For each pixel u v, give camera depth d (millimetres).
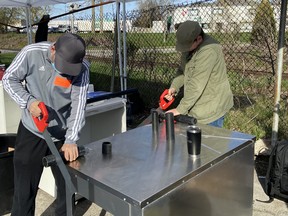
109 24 6125
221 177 1544
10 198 2500
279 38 2898
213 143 1684
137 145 1687
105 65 6254
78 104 1762
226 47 4438
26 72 1739
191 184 1350
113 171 1373
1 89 2996
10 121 3111
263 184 2889
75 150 1516
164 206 1227
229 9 4289
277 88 3010
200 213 1440
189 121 1961
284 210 2496
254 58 4410
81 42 1557
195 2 4418
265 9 4008
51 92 1766
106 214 2494
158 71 5070
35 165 1861
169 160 1471
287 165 2486
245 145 1691
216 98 2268
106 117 3041
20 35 16969
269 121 4070
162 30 4977
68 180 1354
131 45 5367
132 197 1150
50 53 1664
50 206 2605
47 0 4973
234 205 1686
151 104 5160
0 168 2406
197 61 2111
